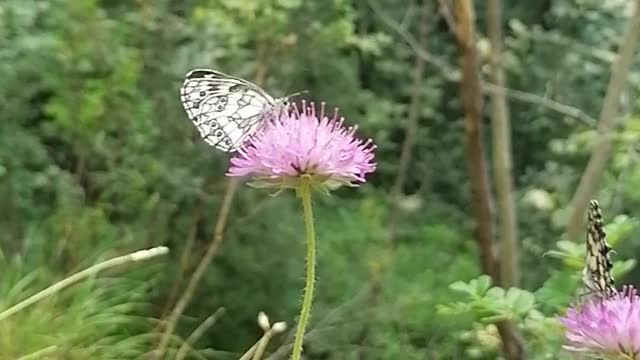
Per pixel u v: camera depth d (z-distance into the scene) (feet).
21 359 1.11
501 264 1.37
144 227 1.57
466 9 1.28
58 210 1.52
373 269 1.66
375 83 2.09
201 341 1.64
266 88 1.64
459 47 1.30
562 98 1.97
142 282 1.50
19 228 1.53
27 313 1.26
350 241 1.73
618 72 1.38
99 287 1.45
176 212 1.64
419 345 1.62
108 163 1.57
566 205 1.74
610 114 1.38
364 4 1.97
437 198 2.14
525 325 1.02
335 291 1.69
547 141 2.05
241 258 1.67
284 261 1.70
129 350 1.31
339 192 1.98
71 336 1.23
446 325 1.57
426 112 2.02
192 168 1.62
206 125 0.79
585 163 1.92
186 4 1.65
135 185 1.57
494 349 1.30
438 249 1.87
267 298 1.68
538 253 1.75
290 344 1.55
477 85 1.30
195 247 1.66
